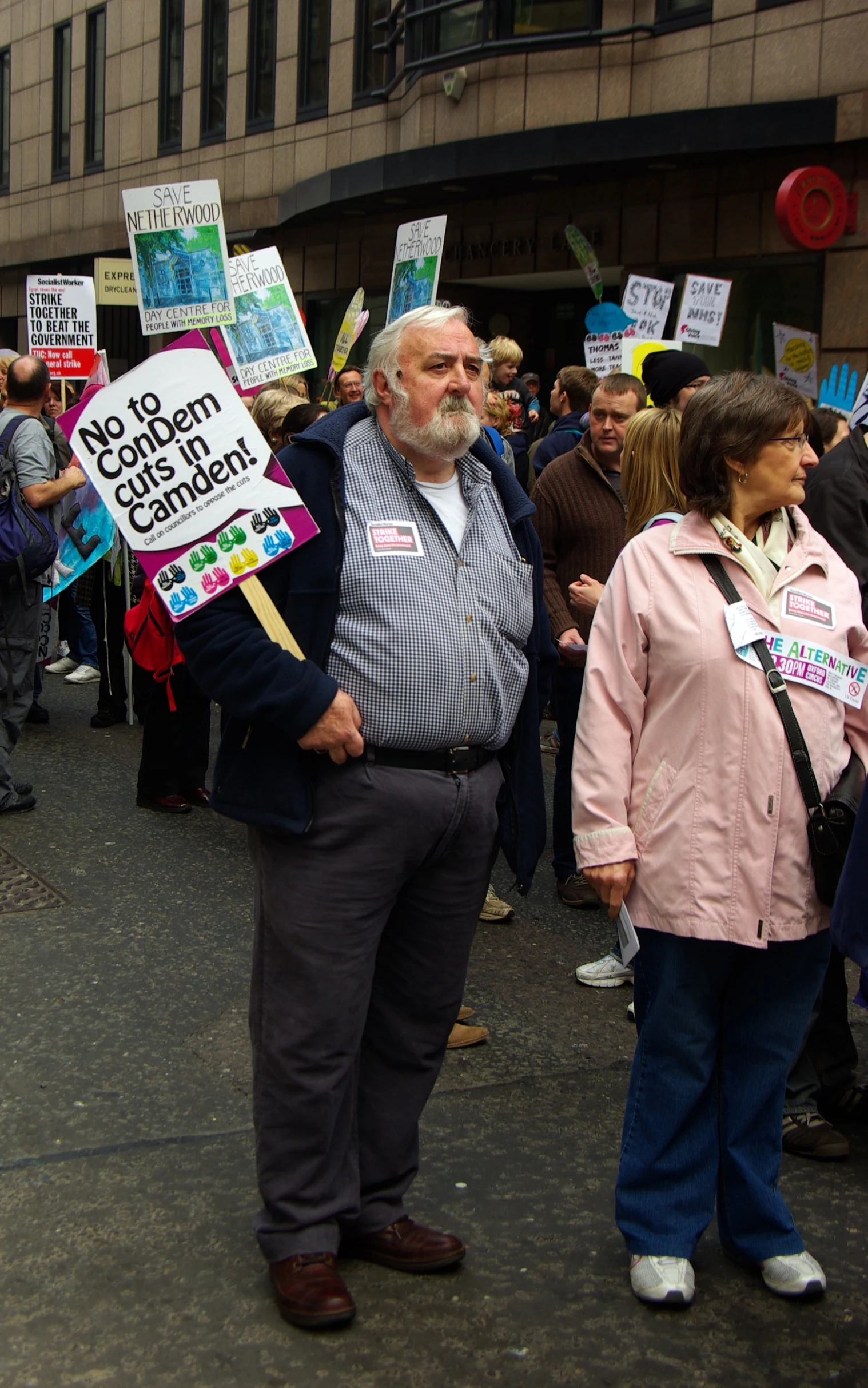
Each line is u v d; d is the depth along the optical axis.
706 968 2.74
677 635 2.73
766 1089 2.81
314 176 16.50
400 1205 2.92
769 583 2.78
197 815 6.36
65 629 9.59
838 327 11.38
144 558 2.70
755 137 11.34
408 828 2.66
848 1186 3.31
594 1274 2.86
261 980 2.72
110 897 5.13
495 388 8.79
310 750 2.62
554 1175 3.27
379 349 2.70
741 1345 2.65
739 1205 2.84
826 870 2.69
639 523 4.07
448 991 2.86
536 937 4.99
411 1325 2.66
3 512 5.91
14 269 25.73
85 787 6.75
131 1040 3.89
